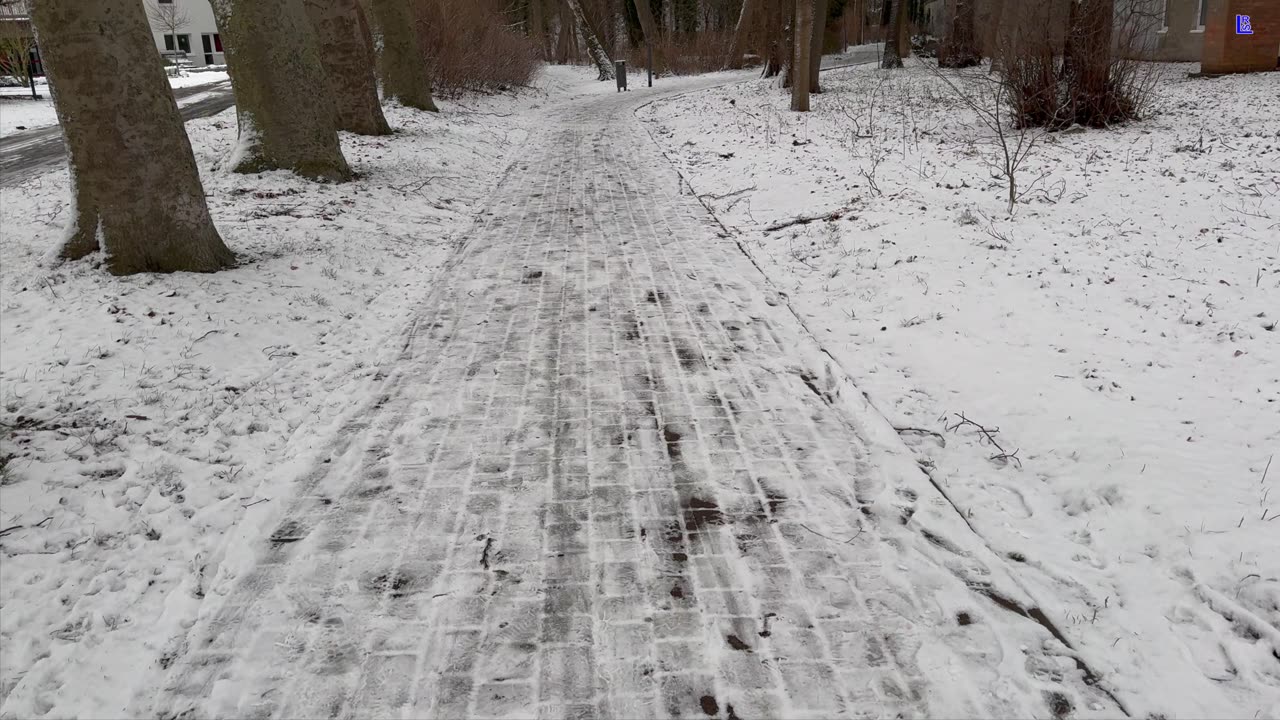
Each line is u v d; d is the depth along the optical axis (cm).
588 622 315
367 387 535
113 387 520
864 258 766
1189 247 680
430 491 409
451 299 712
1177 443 418
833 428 471
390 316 674
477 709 274
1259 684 277
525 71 2888
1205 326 539
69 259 705
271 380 548
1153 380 484
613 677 288
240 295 670
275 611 324
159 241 691
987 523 378
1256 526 350
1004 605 321
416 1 2181
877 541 363
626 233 944
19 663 304
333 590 336
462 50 2330
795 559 352
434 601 328
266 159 1106
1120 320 565
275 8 1060
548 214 1055
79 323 599
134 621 324
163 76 692
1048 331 564
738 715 270
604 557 355
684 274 776
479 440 461
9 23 2755
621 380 540
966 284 666
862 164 1184
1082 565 344
